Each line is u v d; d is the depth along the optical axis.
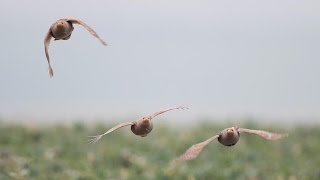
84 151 35.12
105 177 32.12
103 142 37.50
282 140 39.38
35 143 36.28
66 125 39.12
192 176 32.78
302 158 36.97
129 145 37.19
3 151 32.28
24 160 32.28
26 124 39.03
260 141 38.81
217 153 35.94
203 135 38.38
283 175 34.03
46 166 32.16
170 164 34.50
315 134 41.31
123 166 34.09
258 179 33.28
